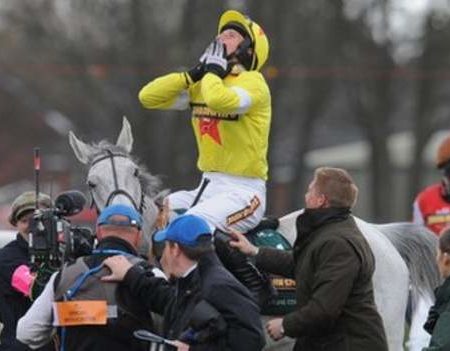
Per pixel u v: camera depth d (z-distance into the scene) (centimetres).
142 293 1797
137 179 2133
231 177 2138
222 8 9600
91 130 10856
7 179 13350
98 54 9912
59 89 10994
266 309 2120
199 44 9612
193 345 1677
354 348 1866
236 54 2128
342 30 9675
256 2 9475
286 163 11875
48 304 1836
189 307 1700
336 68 9681
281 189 11244
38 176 2077
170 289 1786
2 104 12638
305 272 1878
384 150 10344
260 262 2044
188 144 9938
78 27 10075
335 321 1872
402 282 2188
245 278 2044
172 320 1727
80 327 1805
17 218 2138
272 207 10219
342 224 1883
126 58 9675
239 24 2138
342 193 1891
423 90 10231
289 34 9612
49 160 13312
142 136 9981
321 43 9656
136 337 1769
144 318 1827
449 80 10338
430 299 2283
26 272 2088
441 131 11794
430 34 9875
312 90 10000
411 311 2345
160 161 10044
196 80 2150
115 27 9875
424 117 10362
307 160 11675
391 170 11181
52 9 10244
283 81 9594
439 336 1764
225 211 2095
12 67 10525
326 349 1877
